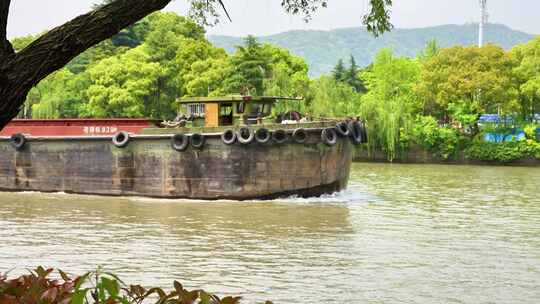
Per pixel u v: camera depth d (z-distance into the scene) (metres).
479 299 12.52
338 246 17.89
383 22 10.56
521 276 14.47
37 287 4.94
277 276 14.21
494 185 38.03
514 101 61.84
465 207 27.06
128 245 17.69
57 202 27.45
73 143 30.48
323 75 65.50
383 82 69.19
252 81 60.50
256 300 12.16
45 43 5.80
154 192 28.91
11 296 4.89
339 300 12.29
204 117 30.34
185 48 65.38
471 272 14.83
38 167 31.28
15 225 21.20
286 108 57.78
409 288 13.30
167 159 28.56
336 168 28.69
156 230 20.31
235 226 21.31
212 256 16.31
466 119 61.50
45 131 31.61
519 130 62.72
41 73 5.83
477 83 61.59
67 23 5.88
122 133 29.34
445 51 64.81
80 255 16.23
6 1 5.77
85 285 12.34
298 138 27.70
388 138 60.28
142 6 5.96
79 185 30.44
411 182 39.84
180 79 64.88
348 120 29.67
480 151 61.03
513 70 62.84
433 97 65.56
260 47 64.00
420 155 63.00
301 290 13.00
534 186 37.47
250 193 27.77
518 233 20.38
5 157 31.86
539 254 16.97
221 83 61.97
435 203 28.38
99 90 61.44
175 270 14.70
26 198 28.88
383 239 19.09
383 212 25.05
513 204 28.33
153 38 68.50
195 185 28.25
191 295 4.56
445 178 43.44
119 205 26.52
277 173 27.78
